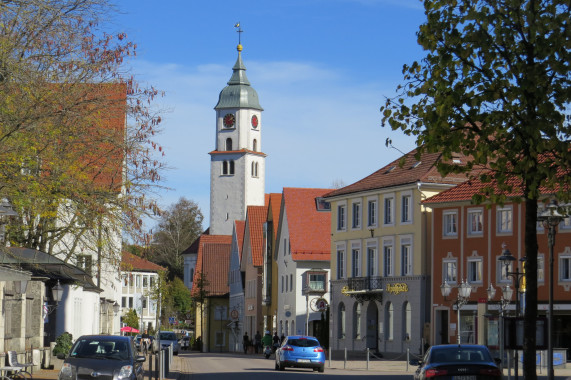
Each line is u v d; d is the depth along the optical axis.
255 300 102.19
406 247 70.31
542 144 17.14
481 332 58.47
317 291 84.94
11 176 26.12
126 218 31.30
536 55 17.09
